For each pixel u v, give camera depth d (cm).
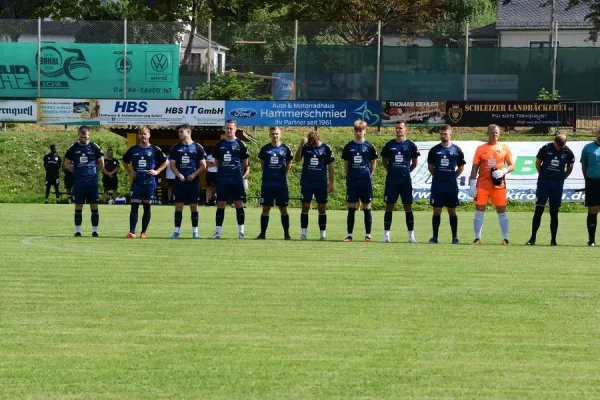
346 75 6119
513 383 1313
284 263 2456
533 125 6041
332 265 2427
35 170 5956
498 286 2102
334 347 1507
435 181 3083
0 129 6341
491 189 3083
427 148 5488
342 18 8706
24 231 3425
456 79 6156
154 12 8544
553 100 6028
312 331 1620
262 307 1825
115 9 8900
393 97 6147
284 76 6109
